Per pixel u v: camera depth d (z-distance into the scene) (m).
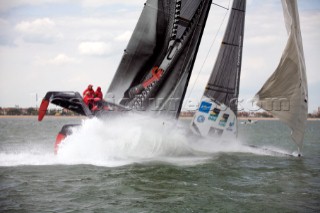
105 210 8.16
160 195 9.27
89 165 12.43
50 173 11.37
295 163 13.85
